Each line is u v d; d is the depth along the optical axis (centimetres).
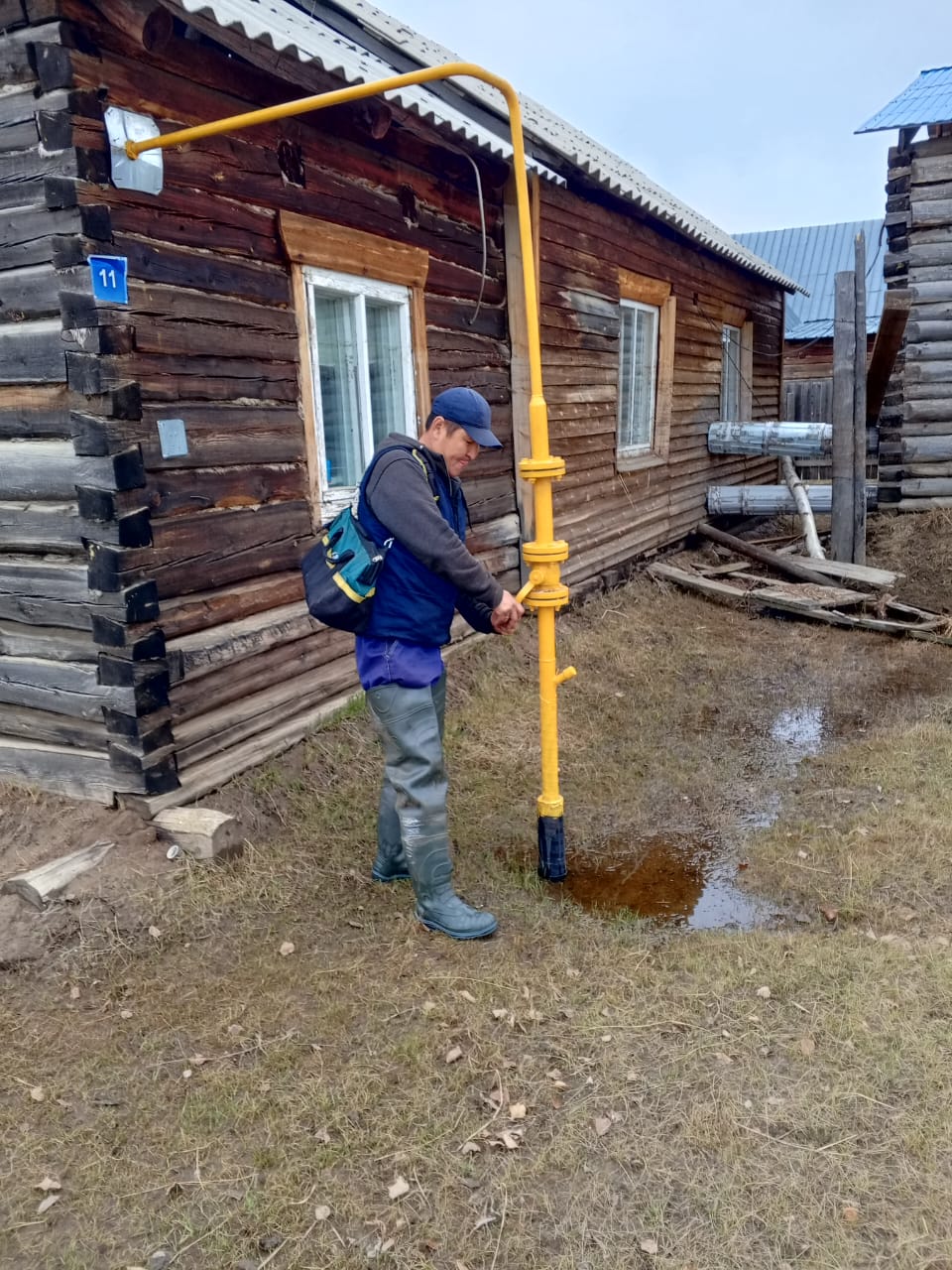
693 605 835
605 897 374
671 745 536
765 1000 295
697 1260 208
